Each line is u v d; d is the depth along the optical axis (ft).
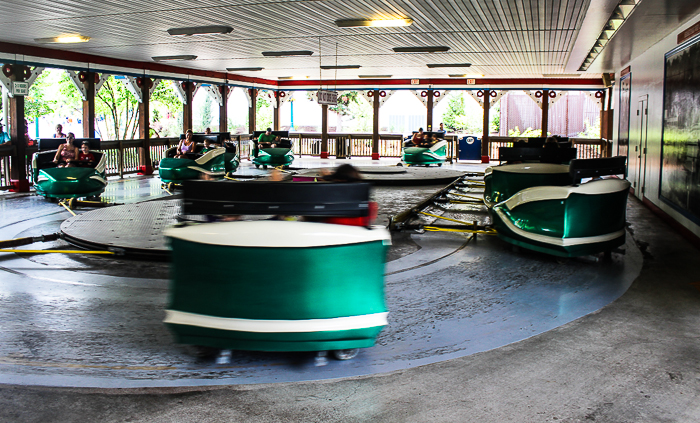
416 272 18.39
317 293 10.46
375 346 12.17
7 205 33.42
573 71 58.90
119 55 48.88
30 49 41.57
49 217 29.17
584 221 19.24
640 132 37.58
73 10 27.99
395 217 25.84
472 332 13.03
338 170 14.10
